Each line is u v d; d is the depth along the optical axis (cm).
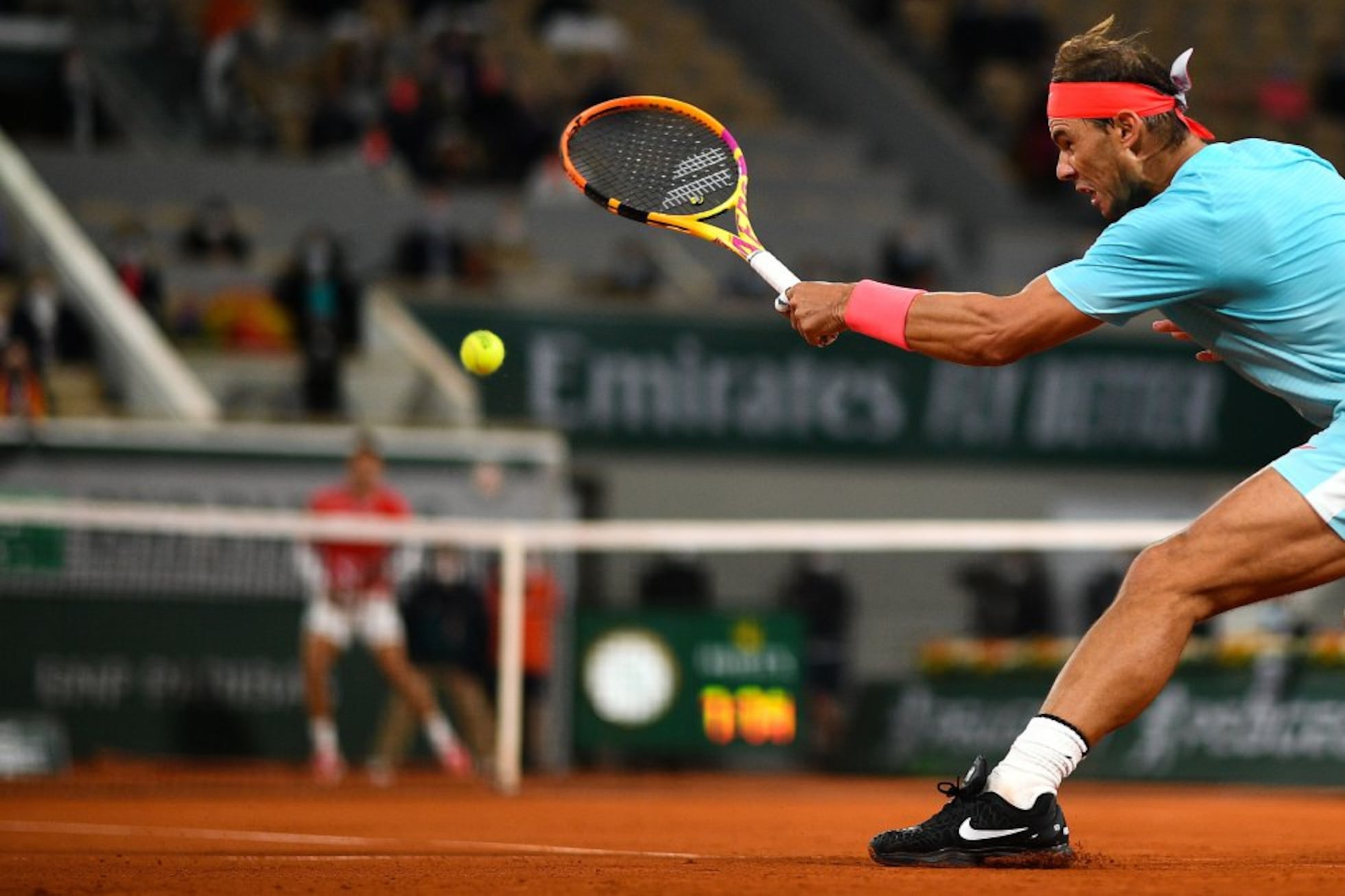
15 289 6456
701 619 5509
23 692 5028
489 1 8750
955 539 4409
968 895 1320
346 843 2245
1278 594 1590
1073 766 1630
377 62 7900
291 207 7506
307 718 5206
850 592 6644
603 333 6750
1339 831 2630
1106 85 1611
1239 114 8881
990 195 8538
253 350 6594
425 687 5081
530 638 5194
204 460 5272
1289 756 4950
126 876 1570
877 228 8088
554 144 7925
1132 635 1599
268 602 5209
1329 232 1555
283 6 8331
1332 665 4953
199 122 7769
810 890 1369
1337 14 9744
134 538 5144
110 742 5084
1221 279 1566
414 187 7738
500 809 3306
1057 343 1630
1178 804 3841
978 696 5450
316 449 5350
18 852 2042
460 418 6475
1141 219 1579
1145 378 7050
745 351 6844
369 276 7212
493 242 7575
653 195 1883
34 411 5744
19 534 5059
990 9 9256
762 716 5525
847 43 9081
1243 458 7100
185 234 7100
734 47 9306
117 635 5106
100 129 7644
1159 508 7556
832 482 7381
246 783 4566
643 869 1630
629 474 7231
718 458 6825
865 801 3831
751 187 8262
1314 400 1584
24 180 6719
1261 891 1345
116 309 6294
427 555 5166
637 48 8875
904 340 1669
